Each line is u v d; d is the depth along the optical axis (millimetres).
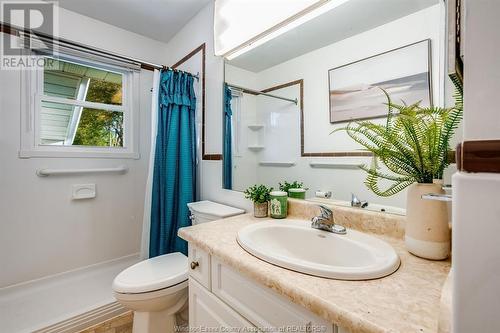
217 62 1726
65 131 1940
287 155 1240
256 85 1402
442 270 626
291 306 588
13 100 1681
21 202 1709
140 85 2268
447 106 765
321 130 1090
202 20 1890
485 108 272
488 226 268
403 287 547
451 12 403
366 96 941
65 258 1886
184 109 1880
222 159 1683
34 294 1685
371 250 744
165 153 1854
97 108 2066
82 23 1950
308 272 610
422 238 688
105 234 2082
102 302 1587
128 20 2041
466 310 280
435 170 696
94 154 2021
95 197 2031
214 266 846
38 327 1351
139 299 1168
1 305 1554
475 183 275
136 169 2248
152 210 1820
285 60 1238
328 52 1060
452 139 680
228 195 1645
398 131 724
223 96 1656
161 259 1512
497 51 267
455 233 287
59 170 1826
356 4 975
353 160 977
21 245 1707
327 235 893
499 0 268
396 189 806
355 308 471
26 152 1721
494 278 264
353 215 962
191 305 984
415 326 421
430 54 796
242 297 730
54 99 1860
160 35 2289
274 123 1305
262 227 999
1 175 1641
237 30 1356
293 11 1109
